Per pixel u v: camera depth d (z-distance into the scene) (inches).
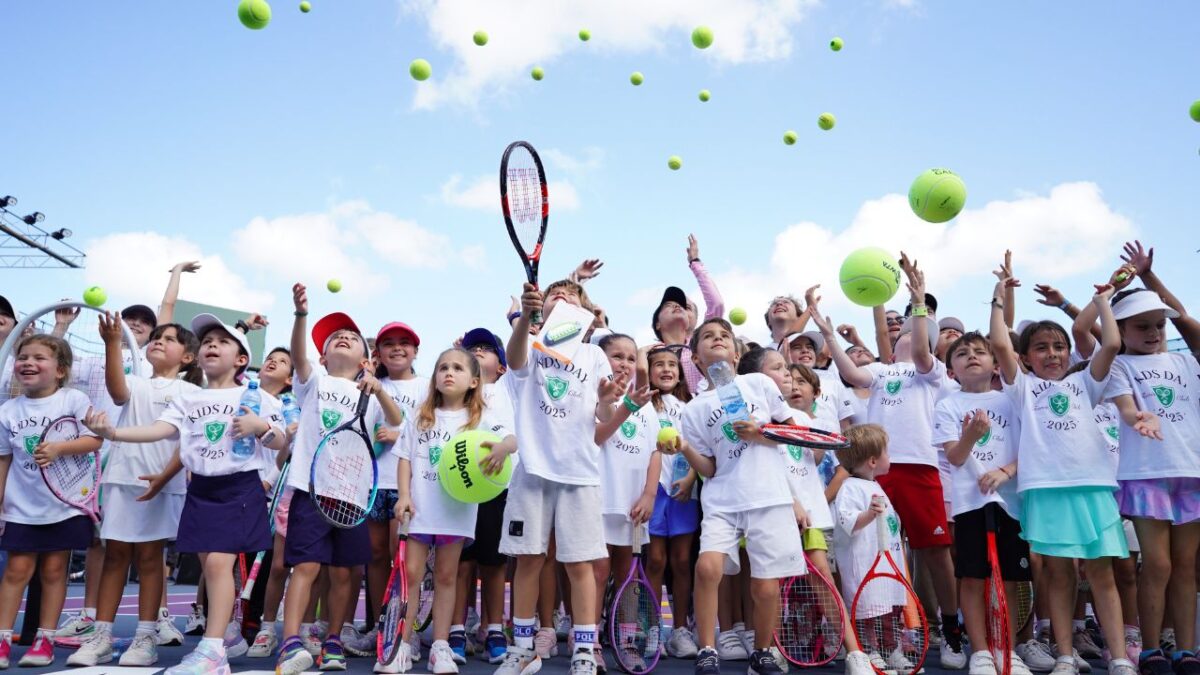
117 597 187.0
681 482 209.5
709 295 292.2
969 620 181.5
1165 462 178.1
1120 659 168.7
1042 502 178.9
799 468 193.0
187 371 220.8
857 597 172.1
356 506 178.9
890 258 229.3
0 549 189.6
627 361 208.8
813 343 269.4
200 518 169.3
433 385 186.2
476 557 204.8
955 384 235.9
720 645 207.0
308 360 189.5
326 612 231.9
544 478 169.9
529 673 170.2
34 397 191.5
